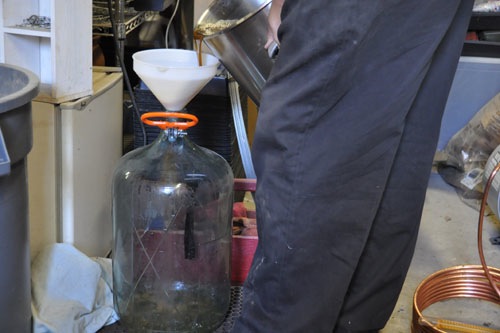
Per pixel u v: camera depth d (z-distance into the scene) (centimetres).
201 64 144
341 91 95
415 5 93
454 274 160
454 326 144
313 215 100
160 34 222
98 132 156
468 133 248
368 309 125
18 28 136
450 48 113
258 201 107
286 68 99
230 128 183
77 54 141
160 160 138
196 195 139
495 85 253
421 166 117
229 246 145
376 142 99
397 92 97
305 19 94
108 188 167
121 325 136
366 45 93
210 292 143
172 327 134
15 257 107
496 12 248
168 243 143
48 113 134
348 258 106
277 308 107
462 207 225
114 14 184
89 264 136
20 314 113
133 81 216
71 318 126
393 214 118
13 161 100
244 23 145
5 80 117
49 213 138
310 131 98
